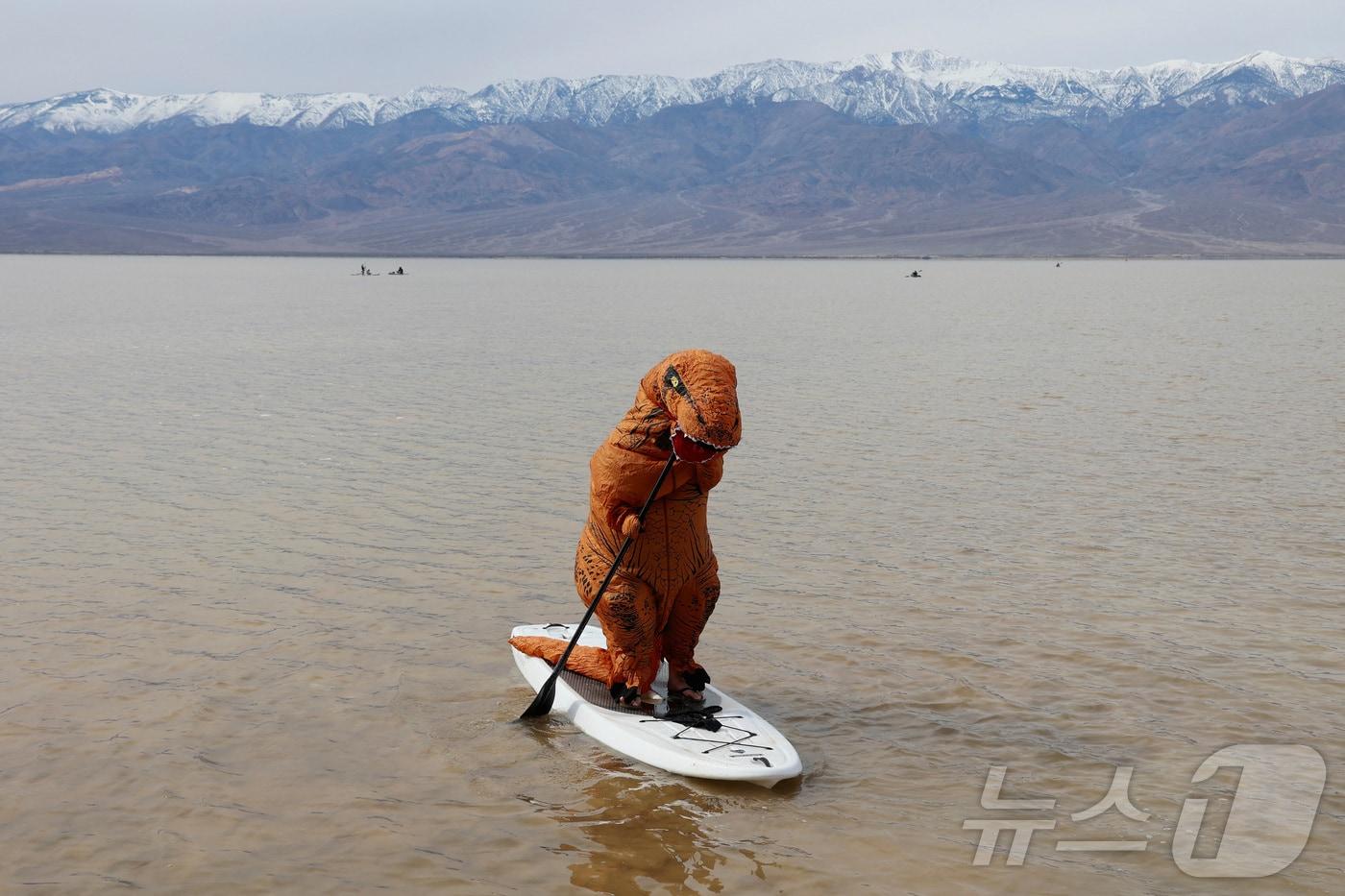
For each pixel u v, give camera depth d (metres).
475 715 8.05
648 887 6.05
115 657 8.97
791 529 12.91
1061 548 12.10
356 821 6.66
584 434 19.05
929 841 6.48
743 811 6.80
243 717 7.94
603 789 7.06
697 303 68.56
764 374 28.20
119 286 92.50
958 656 9.11
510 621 9.91
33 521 13.03
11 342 37.12
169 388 25.00
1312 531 12.69
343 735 7.72
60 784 7.00
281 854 6.32
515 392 24.48
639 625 7.79
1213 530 12.77
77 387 25.12
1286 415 20.95
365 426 19.78
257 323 47.78
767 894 6.00
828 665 8.97
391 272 149.38
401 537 12.48
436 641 9.44
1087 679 8.67
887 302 69.69
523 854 6.36
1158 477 15.55
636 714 7.82
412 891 6.00
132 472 15.81
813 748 7.61
